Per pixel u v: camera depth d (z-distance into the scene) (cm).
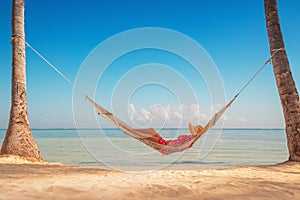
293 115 805
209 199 344
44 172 595
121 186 419
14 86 830
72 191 373
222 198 348
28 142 805
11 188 369
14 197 320
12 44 851
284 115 828
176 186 423
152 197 353
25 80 848
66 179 498
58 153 1548
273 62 843
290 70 833
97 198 342
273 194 381
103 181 479
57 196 342
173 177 557
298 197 370
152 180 503
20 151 786
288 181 511
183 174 619
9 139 795
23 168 643
